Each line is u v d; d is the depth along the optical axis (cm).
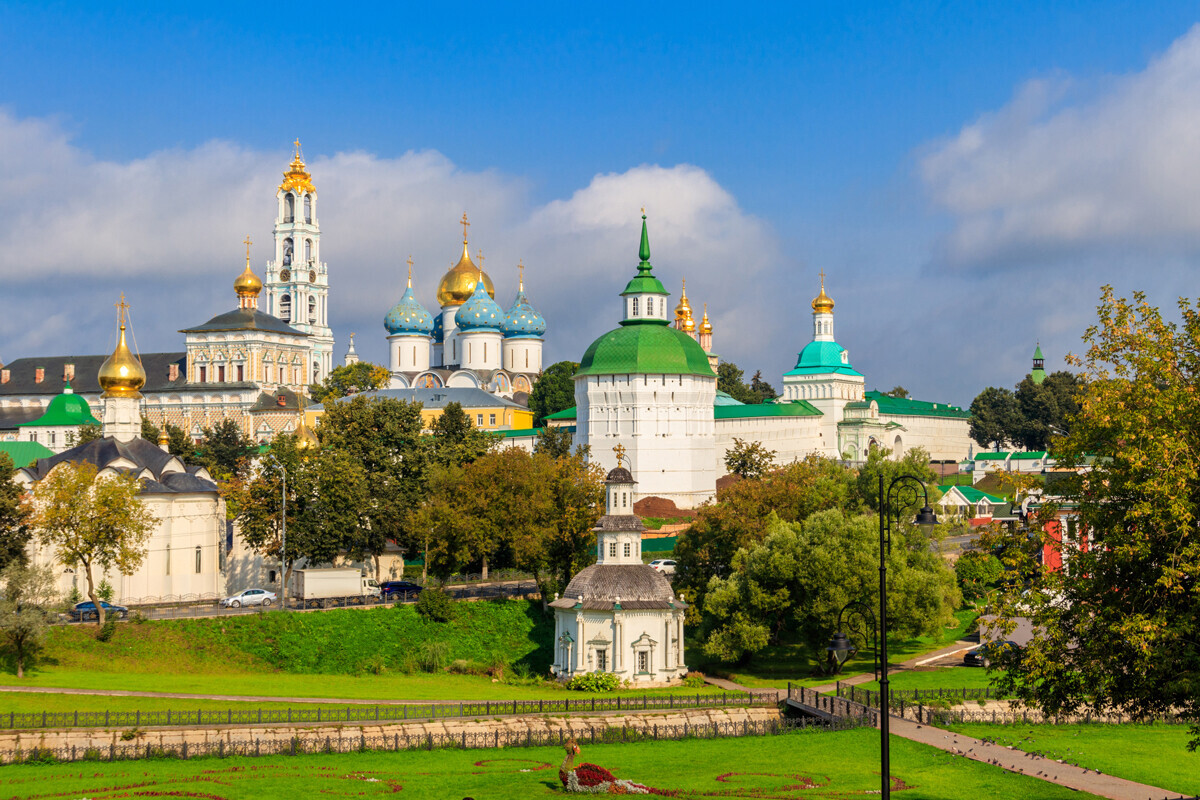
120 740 7644
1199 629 5303
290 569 14275
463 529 13050
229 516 14000
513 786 6781
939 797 6481
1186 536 5409
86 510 11112
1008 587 5931
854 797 6456
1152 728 8381
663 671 10994
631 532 11412
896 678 10600
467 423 17125
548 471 13812
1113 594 5656
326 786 6744
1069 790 6594
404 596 13125
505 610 12775
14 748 7456
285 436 14512
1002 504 19050
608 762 7650
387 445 15138
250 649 11325
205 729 7800
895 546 11456
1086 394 5900
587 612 11069
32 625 9781
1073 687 5709
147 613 11800
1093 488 5841
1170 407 5469
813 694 9431
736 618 11438
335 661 11488
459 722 8331
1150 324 5822
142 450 13700
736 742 8238
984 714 8769
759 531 12875
